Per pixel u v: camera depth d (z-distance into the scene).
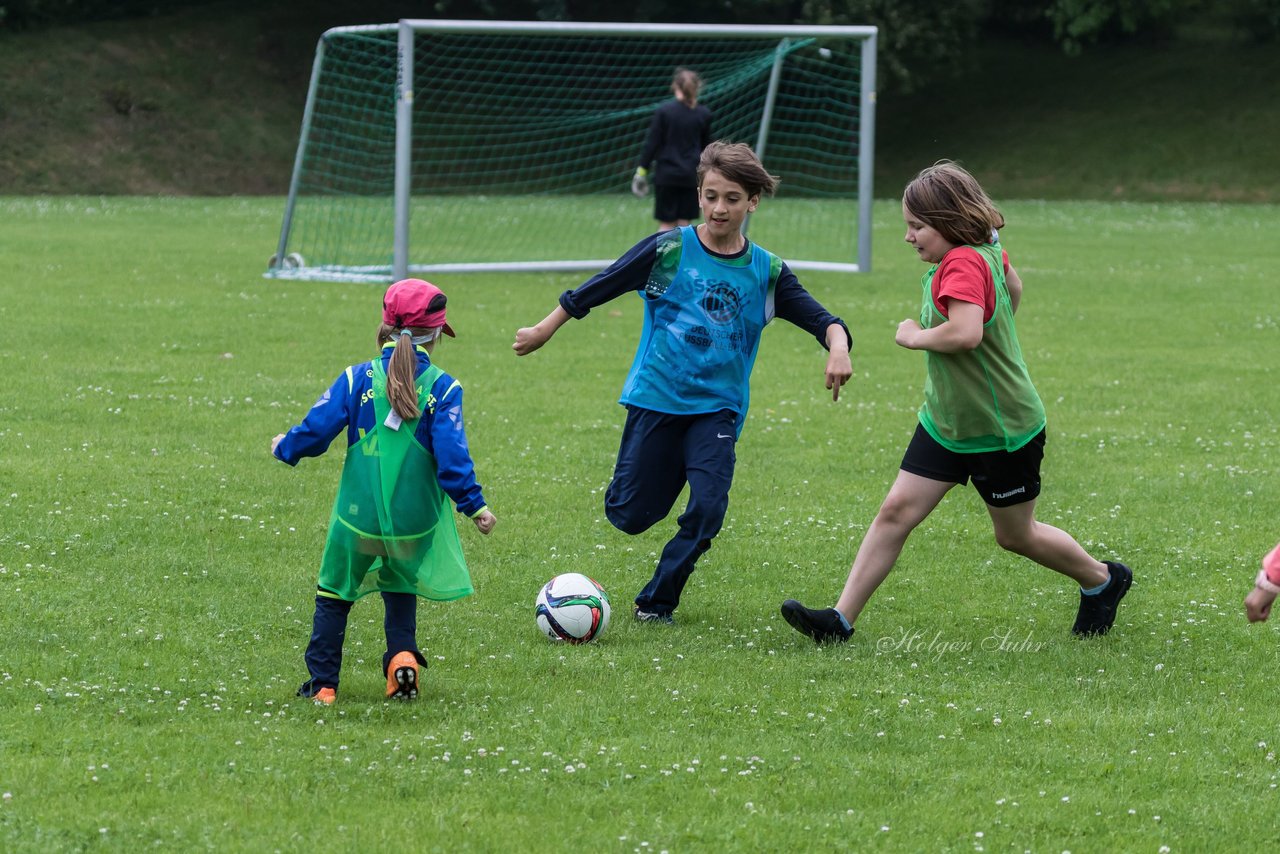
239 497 18.34
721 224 13.80
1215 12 119.69
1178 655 13.51
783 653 13.34
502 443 22.00
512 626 13.95
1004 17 119.62
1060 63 115.62
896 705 11.84
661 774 10.16
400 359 11.38
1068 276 47.06
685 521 13.93
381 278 41.59
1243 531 18.05
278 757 10.27
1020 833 9.39
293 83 105.81
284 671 12.39
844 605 13.66
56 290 37.16
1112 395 27.17
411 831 9.12
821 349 32.34
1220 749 10.98
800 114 107.31
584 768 10.21
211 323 32.47
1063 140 104.81
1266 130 101.00
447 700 11.69
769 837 9.20
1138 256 55.09
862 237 47.28
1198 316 37.97
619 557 16.52
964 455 13.30
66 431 21.58
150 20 107.50
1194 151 100.31
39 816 9.20
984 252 12.80
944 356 12.95
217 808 9.39
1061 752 10.80
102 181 92.00
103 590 14.51
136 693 11.65
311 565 15.70
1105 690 12.38
